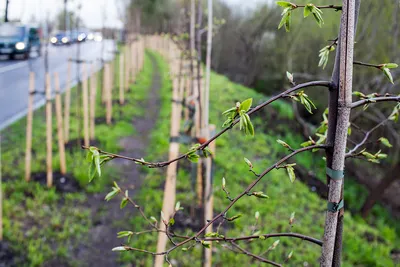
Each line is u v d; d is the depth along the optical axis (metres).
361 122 7.91
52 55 22.23
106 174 6.56
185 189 6.05
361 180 10.68
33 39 20.22
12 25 19.39
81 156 7.02
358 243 6.52
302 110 11.81
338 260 1.17
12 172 6.12
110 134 8.53
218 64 15.09
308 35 9.80
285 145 1.19
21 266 4.22
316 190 8.16
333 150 1.14
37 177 6.07
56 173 6.27
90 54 23.25
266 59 13.62
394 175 8.30
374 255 6.28
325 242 1.14
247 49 13.88
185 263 4.41
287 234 1.33
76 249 4.64
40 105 10.41
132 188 6.26
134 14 17.92
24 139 7.57
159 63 21.67
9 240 4.59
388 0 7.51
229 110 1.02
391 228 8.82
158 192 6.01
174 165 3.58
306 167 9.42
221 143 8.59
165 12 11.12
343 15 1.07
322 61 1.24
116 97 11.84
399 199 10.44
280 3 1.08
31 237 4.71
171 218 1.43
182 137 4.42
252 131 0.98
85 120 7.75
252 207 6.12
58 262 4.38
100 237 4.91
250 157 8.50
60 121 6.27
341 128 1.10
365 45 8.09
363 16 7.38
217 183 6.58
